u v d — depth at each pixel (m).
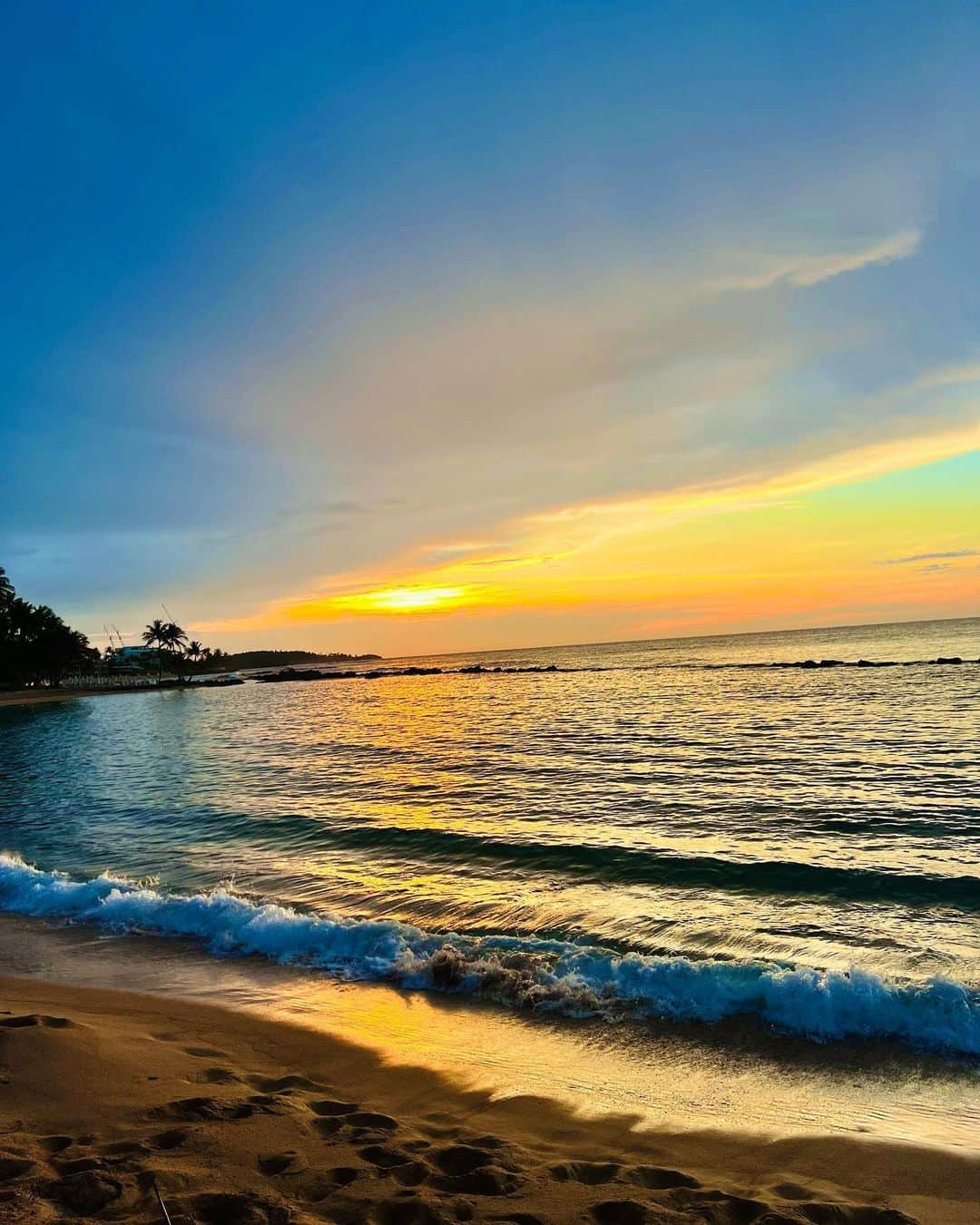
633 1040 6.66
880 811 15.98
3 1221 3.53
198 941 9.77
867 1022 6.70
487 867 12.84
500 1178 4.23
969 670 67.25
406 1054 6.49
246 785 23.97
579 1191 4.13
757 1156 4.79
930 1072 5.94
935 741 26.02
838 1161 4.72
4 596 116.12
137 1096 5.29
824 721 33.94
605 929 9.59
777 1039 6.57
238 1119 4.94
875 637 169.38
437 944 9.03
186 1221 3.66
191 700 103.19
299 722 53.50
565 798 19.16
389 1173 4.25
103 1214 3.69
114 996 7.94
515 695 70.81
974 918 9.58
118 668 175.38
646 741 30.11
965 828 14.19
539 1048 6.56
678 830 15.05
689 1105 5.54
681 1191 4.13
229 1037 6.83
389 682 126.31
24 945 9.87
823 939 9.05
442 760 28.12
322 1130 4.86
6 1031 6.34
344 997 7.81
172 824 17.94
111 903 11.27
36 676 135.62
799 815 15.98
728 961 8.34
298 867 13.30
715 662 110.88
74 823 18.94
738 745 27.69
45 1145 4.46
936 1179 4.47
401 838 15.05
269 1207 3.79
